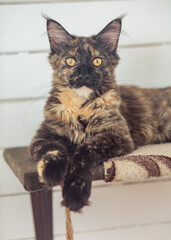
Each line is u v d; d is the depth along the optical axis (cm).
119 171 56
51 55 71
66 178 56
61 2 88
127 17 90
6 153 77
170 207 97
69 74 67
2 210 92
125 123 68
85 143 60
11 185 91
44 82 89
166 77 93
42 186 56
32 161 63
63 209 93
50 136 68
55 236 94
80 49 67
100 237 96
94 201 95
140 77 92
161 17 91
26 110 89
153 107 81
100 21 90
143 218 97
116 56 72
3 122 89
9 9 86
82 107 68
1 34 87
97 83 66
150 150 66
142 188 96
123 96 78
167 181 96
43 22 88
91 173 57
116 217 96
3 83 88
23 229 93
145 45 91
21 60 88
